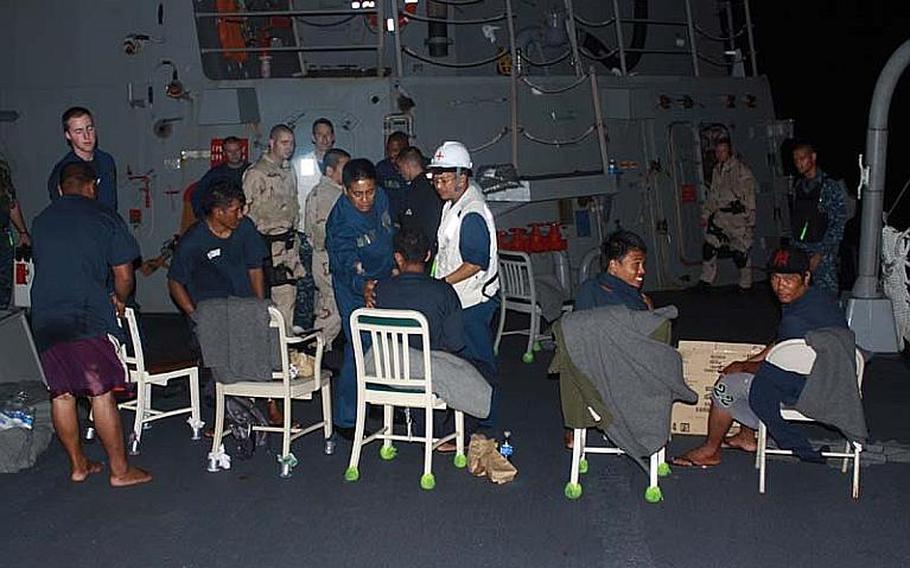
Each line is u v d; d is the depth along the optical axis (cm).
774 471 649
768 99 1552
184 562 527
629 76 1391
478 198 683
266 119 1216
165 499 616
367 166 683
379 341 627
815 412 577
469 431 687
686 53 1485
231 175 941
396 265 671
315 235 920
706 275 1388
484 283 680
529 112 1298
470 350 681
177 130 1233
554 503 600
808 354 581
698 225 1438
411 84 1225
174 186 1237
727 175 1368
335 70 1291
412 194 843
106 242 622
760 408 587
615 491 618
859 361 586
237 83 1221
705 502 597
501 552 532
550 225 1255
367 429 728
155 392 859
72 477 650
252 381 654
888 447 681
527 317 1209
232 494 622
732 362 686
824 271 884
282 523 576
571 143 1323
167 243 1238
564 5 1381
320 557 530
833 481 630
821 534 550
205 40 1238
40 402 742
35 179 1256
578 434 604
